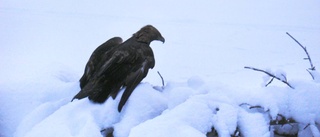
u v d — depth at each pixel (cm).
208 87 393
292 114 379
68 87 449
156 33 493
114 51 450
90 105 396
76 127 368
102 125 384
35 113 400
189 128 339
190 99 370
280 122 384
